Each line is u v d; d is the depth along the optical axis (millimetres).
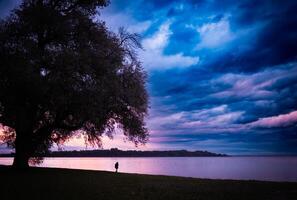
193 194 16719
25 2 26203
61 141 32875
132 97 27875
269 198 15586
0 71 23203
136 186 19281
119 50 27734
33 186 18672
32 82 22422
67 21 26031
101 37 27453
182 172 80812
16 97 23719
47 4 27094
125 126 29766
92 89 24250
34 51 23781
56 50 25438
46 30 26562
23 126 25016
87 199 15297
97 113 25453
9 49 23812
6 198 15328
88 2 28250
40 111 26453
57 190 17484
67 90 23609
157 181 22047
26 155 28625
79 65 24141
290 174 68438
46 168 30922
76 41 27047
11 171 26359
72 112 26266
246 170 92750
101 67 25531
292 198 15586
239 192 17281
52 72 23656
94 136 30734
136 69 29203
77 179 22141
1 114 25375
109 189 18016
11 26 24750
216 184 20609
